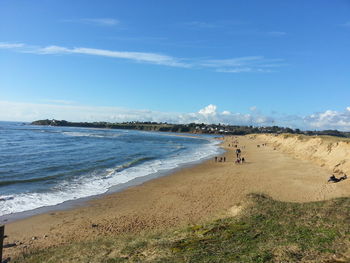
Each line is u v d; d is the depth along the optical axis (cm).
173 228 1550
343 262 791
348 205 1435
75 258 1128
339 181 2897
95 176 3481
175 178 3497
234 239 1088
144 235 1434
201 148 8844
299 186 2797
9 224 1841
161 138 14175
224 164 4891
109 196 2597
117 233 1652
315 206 1474
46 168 3794
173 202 2344
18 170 3575
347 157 3712
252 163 4931
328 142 4956
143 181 3291
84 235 1642
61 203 2341
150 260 966
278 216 1344
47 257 1206
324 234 1029
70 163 4322
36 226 1816
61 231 1719
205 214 1928
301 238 1016
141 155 5988
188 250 1020
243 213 1475
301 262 816
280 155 6272
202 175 3694
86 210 2166
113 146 7769
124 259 1028
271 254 884
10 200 2334
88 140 9606
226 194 2533
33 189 2725
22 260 1205
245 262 842
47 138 9694
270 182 3053
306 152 5456
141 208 2203
